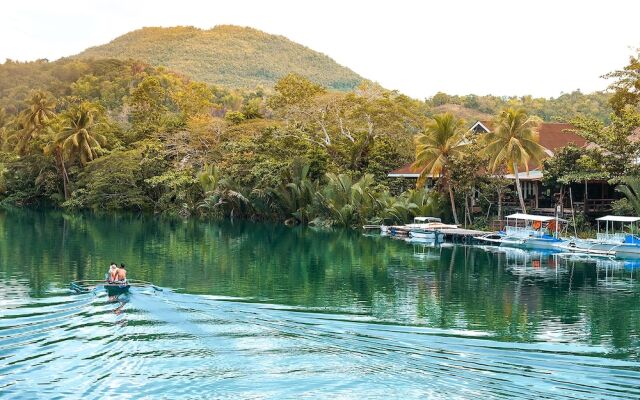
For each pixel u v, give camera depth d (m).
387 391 18.34
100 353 21.42
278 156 79.31
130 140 109.19
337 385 18.73
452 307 29.81
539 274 40.00
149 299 29.36
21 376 19.50
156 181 87.62
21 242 54.69
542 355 21.67
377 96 90.25
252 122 93.19
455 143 65.69
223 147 87.12
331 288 34.31
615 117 57.88
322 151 78.00
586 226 59.38
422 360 20.70
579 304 30.95
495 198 68.94
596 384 18.75
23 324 24.84
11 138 127.94
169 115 121.75
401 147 85.00
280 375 19.48
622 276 39.25
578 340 23.98
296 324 25.19
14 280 35.31
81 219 80.06
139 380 19.22
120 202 92.38
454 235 58.69
